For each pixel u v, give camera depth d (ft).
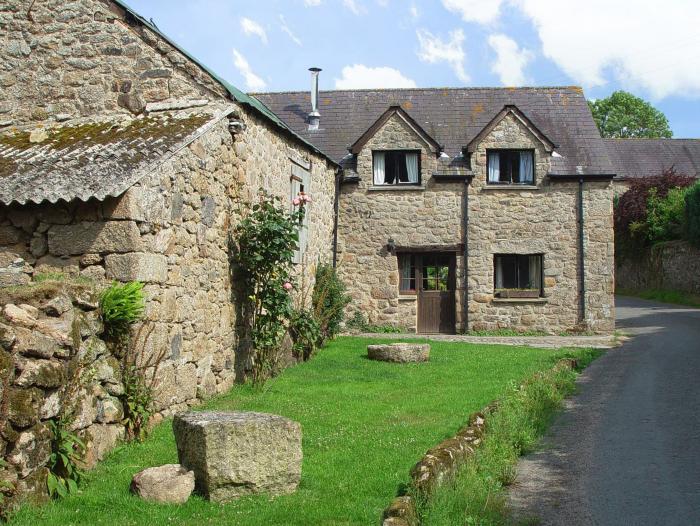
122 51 33.24
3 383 15.79
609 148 138.51
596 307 63.77
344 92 74.38
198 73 32.86
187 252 27.78
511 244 64.34
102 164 25.26
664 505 18.42
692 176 126.00
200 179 29.25
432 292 64.90
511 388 31.55
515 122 64.54
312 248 51.55
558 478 20.88
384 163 65.62
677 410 30.25
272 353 35.91
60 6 33.68
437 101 72.28
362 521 16.17
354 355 45.62
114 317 21.77
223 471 17.37
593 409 30.89
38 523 15.49
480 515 16.49
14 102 33.71
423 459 18.83
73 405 18.85
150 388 23.20
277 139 41.42
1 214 24.21
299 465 18.40
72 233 23.86
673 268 106.42
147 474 17.56
